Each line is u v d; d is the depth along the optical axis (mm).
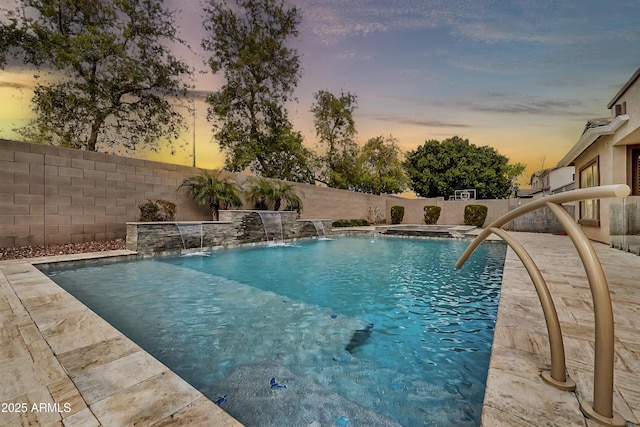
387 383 1966
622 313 2598
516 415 1249
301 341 2611
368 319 3168
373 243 10391
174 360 2268
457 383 1971
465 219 17156
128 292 4117
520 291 3289
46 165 6508
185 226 7629
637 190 7023
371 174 23828
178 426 1259
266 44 16578
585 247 1266
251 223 9492
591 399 1345
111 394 1487
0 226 5895
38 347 2020
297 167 19375
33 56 8938
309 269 5848
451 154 26094
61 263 5387
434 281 4910
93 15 9789
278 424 1564
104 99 10281
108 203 7547
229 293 4125
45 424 1266
